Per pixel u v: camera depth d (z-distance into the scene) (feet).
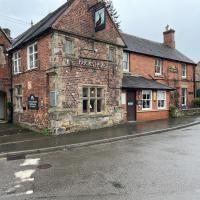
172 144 34.40
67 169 24.61
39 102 47.78
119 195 17.93
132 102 59.41
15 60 58.34
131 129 47.52
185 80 83.51
